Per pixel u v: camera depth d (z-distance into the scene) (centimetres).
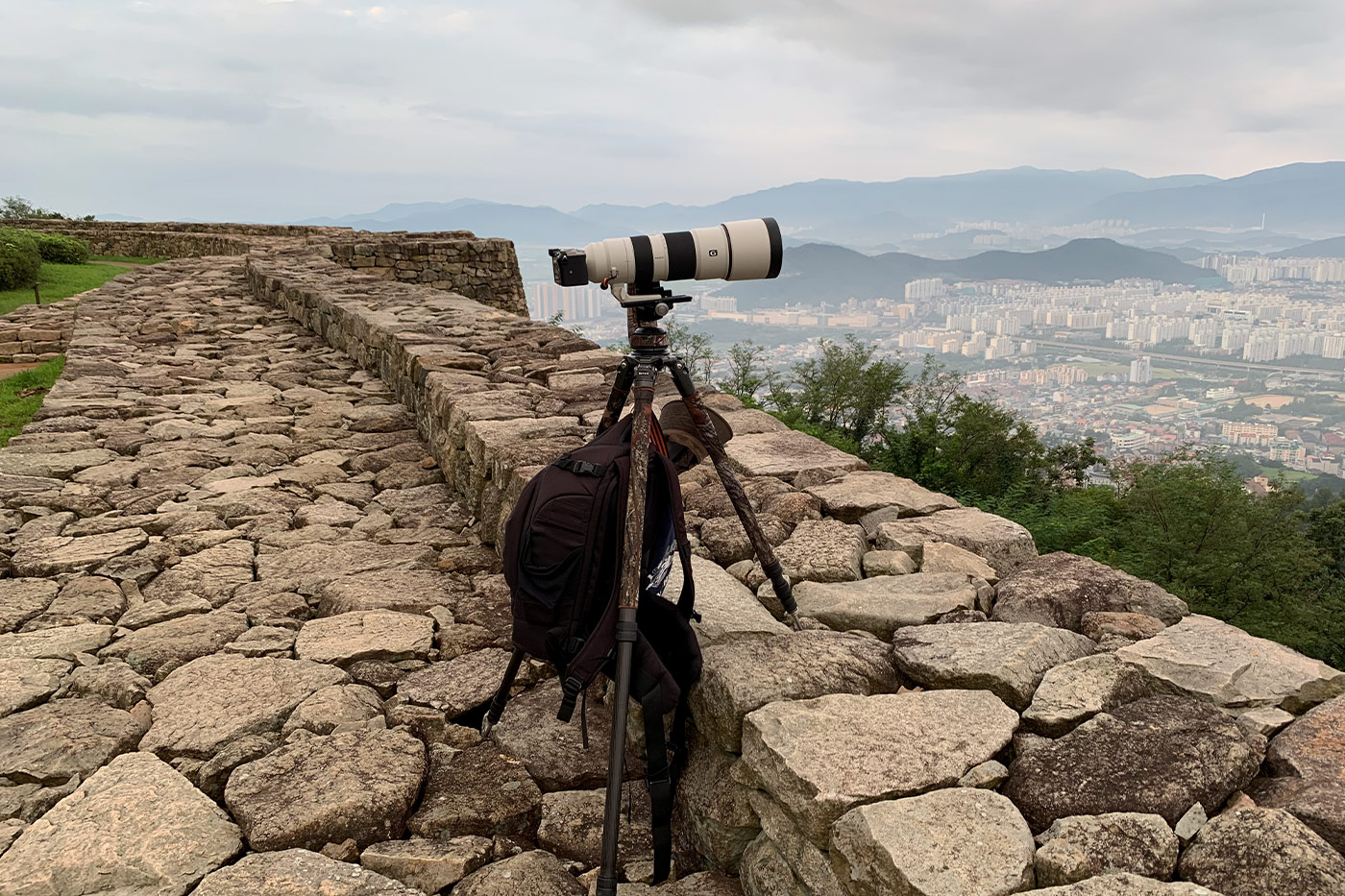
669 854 214
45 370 1032
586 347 749
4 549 438
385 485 572
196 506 512
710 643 252
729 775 222
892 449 2880
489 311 978
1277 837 158
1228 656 230
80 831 219
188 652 337
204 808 230
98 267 2381
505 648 337
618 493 216
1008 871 158
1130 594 281
